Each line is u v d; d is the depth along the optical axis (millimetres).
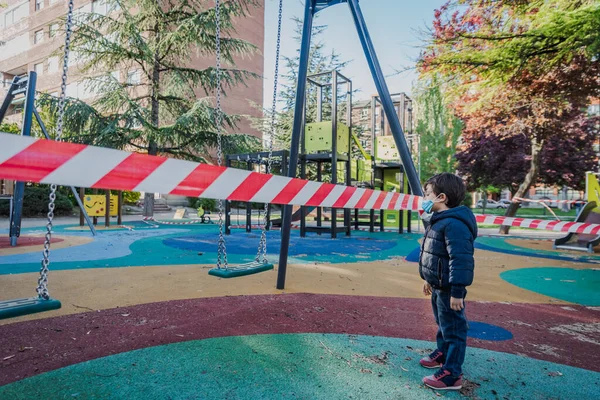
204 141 16234
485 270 5711
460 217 2025
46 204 17938
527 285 4656
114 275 4746
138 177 1657
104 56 15469
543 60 6961
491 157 23312
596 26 5641
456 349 1997
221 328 2818
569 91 8461
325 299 3730
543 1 6438
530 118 10656
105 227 12484
